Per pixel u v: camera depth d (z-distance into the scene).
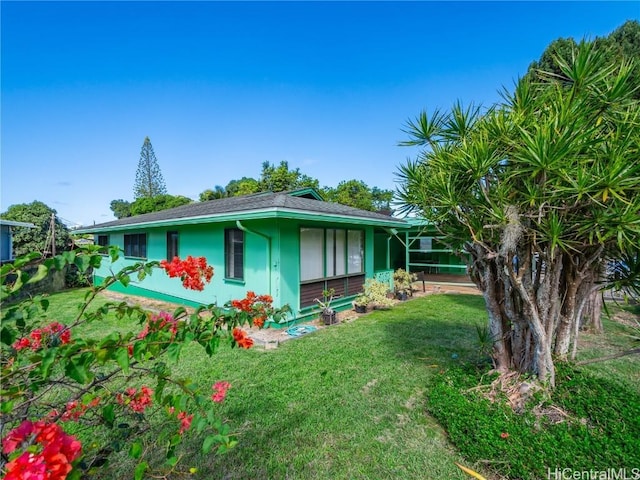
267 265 6.81
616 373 4.16
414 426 3.08
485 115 3.28
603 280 3.39
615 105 2.70
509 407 3.04
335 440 2.87
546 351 3.20
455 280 14.17
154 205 29.08
